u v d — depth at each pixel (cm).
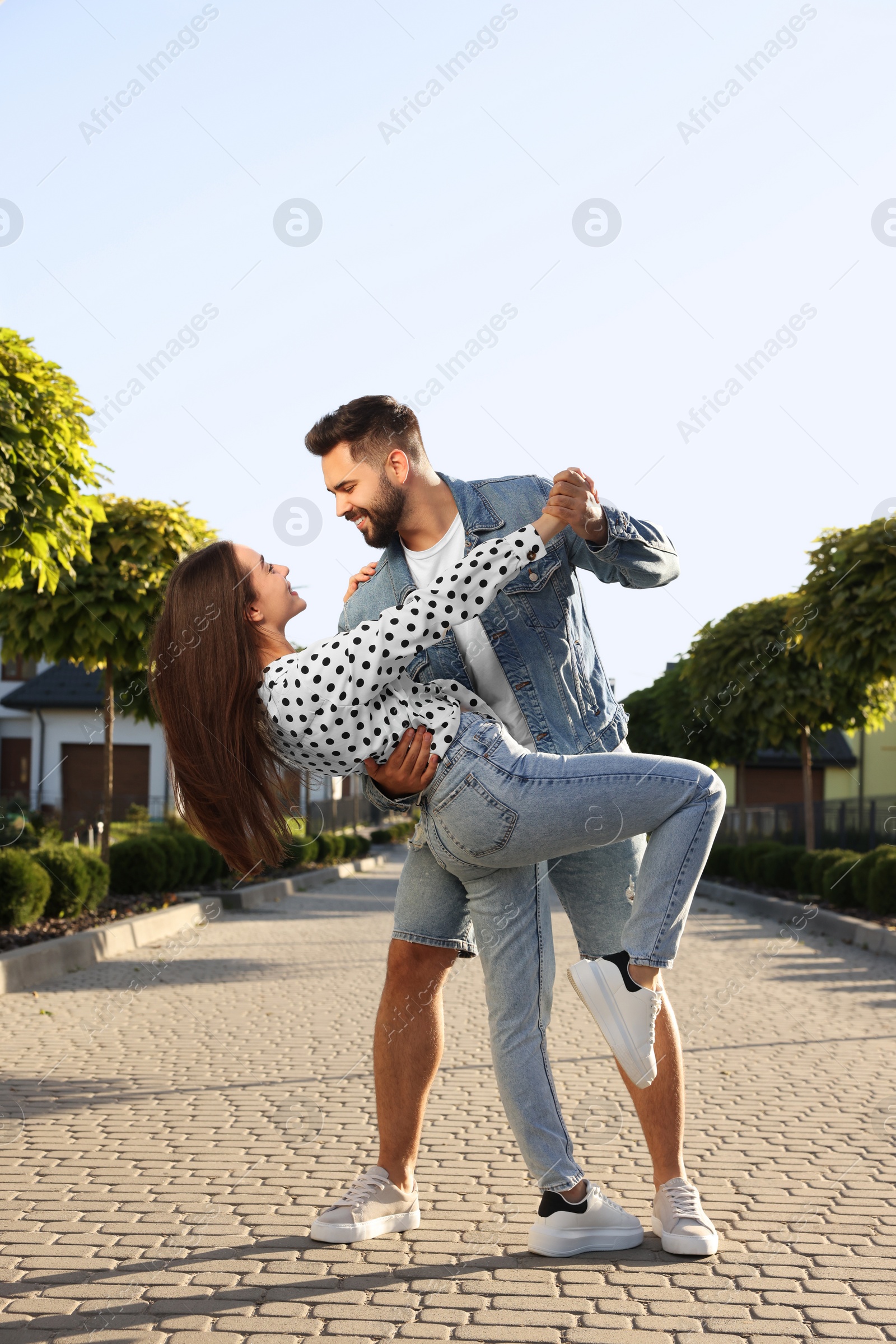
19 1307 250
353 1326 239
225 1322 241
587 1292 257
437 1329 237
